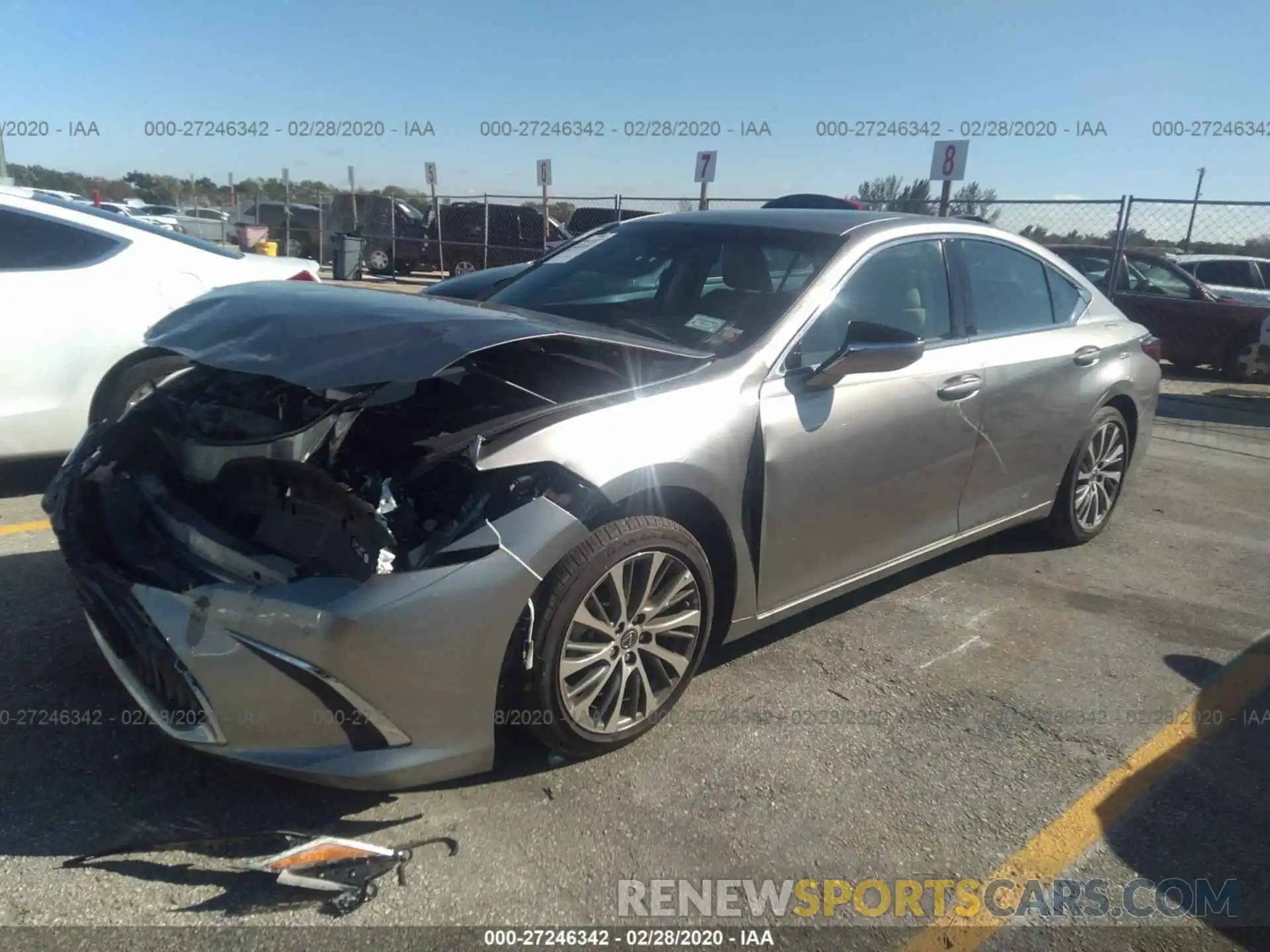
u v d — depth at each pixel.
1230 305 11.51
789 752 3.03
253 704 2.37
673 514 2.98
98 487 2.97
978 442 3.98
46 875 2.33
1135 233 11.72
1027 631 4.01
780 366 3.24
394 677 2.37
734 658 3.63
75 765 2.76
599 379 3.12
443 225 19.56
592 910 2.34
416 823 2.60
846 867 2.54
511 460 2.54
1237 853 2.68
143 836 2.49
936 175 11.76
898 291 3.76
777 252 3.72
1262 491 6.47
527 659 2.61
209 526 2.62
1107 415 4.81
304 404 2.99
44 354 4.78
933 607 4.20
